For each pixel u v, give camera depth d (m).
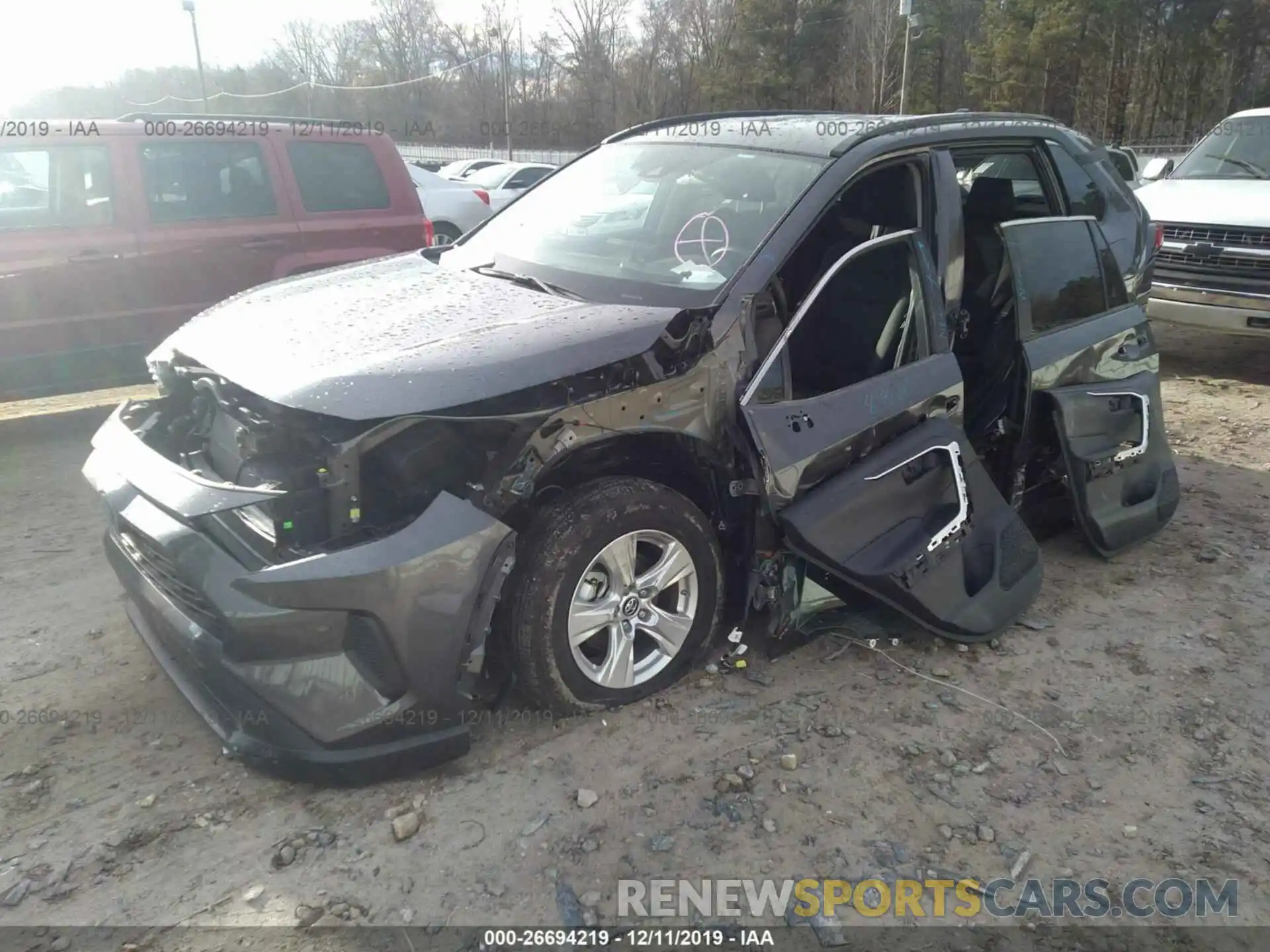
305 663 2.54
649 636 3.19
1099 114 44.03
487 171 18.86
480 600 2.67
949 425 3.59
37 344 5.60
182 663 2.93
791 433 3.13
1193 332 9.56
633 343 2.89
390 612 2.53
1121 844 2.64
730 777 2.81
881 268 3.64
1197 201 7.91
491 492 2.72
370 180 6.81
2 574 4.04
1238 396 7.16
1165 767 2.97
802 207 3.33
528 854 2.51
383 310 3.25
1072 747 3.05
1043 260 4.07
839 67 41.59
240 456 2.91
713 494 3.26
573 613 2.89
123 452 3.00
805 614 3.41
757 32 42.69
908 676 3.40
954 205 3.79
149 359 3.54
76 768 2.80
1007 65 42.50
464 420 2.66
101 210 5.74
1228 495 5.20
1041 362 3.95
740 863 2.51
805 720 3.11
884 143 3.61
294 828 2.59
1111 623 3.83
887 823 2.68
